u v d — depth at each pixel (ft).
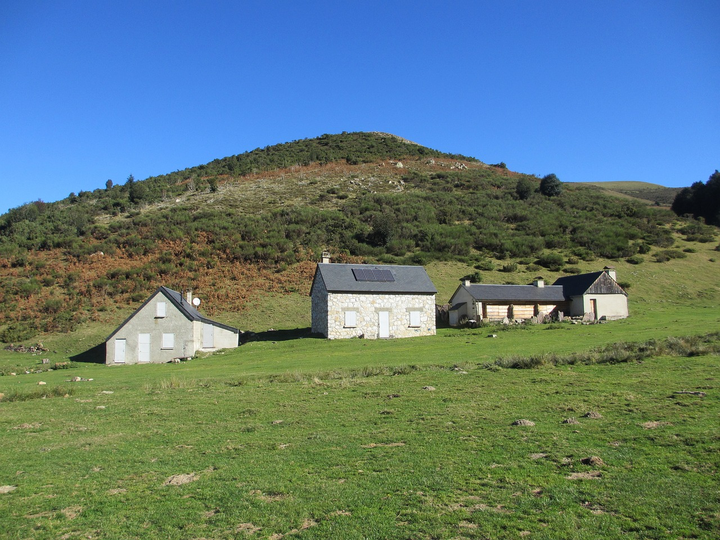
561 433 34.14
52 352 133.80
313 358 95.40
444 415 41.32
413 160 433.48
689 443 30.09
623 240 230.89
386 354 94.68
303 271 194.59
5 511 26.30
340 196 310.65
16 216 265.13
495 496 24.81
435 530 21.70
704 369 53.42
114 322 153.07
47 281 179.83
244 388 62.39
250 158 467.11
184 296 144.77
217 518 24.23
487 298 147.02
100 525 24.12
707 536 20.07
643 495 23.86
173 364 106.93
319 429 39.68
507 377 57.52
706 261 213.25
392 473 28.71
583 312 147.43
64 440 40.42
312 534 22.13
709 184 316.60
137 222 245.86
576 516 22.30
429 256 215.72
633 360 62.64
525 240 231.91
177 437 39.78
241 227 232.32
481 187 344.90
